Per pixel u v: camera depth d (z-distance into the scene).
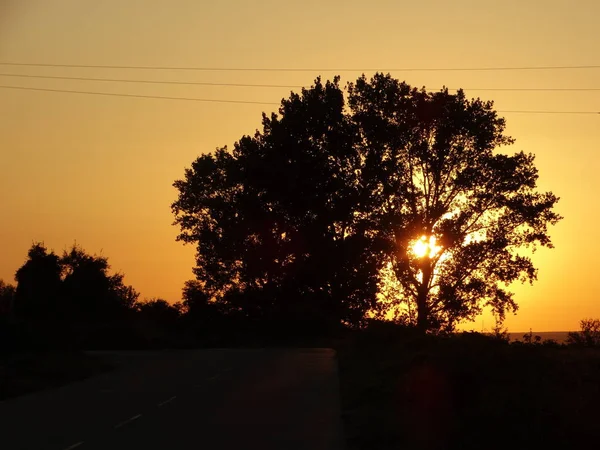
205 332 60.84
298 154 61.38
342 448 12.36
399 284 59.69
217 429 14.21
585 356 24.17
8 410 17.27
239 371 27.34
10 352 35.84
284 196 61.44
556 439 11.38
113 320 58.44
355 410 16.77
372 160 59.25
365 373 24.22
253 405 17.70
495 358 16.61
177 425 14.71
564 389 14.36
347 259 60.25
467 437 12.17
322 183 61.22
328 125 61.56
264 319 60.38
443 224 56.34
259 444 12.69
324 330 58.59
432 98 58.00
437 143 57.41
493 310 56.72
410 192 58.75
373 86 59.53
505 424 11.98
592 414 11.91
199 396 19.56
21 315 60.72
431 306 57.56
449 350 18.72
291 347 52.09
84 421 15.26
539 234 56.78
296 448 12.35
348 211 60.59
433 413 14.77
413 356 23.80
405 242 58.16
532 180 57.19
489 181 57.09
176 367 29.91
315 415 16.06
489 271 56.75
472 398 14.84
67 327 50.12
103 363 31.09
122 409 17.12
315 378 24.34
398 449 12.16
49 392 21.33
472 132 56.88
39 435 13.52
